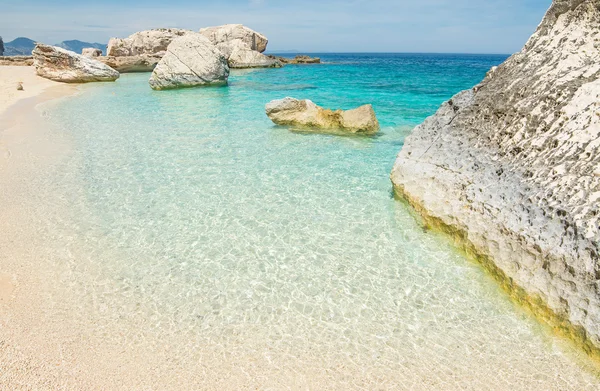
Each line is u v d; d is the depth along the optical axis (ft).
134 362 16.15
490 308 19.51
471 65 237.86
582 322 16.20
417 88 100.07
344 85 107.96
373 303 20.04
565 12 26.58
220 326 18.35
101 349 16.76
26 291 20.33
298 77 134.31
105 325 18.17
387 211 29.84
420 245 25.20
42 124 55.77
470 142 26.76
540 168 21.16
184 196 32.50
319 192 33.45
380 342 17.49
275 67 187.42
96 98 81.35
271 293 20.80
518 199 21.06
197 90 96.17
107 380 15.23
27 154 41.73
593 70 22.40
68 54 106.42
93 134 51.19
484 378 15.56
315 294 20.77
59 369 15.64
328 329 18.26
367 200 31.81
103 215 28.99
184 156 42.65
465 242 23.18
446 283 21.50
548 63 25.21
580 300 16.56
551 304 17.54
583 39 24.56
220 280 21.84
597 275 16.26
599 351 15.52
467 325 18.45
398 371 15.93
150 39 177.27
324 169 38.99
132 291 20.72
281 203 31.40
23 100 74.38
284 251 24.79
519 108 24.39
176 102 77.82
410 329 18.26
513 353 16.76
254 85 107.65
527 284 18.74
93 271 22.30
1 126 52.85
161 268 22.81
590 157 19.31
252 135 51.88
